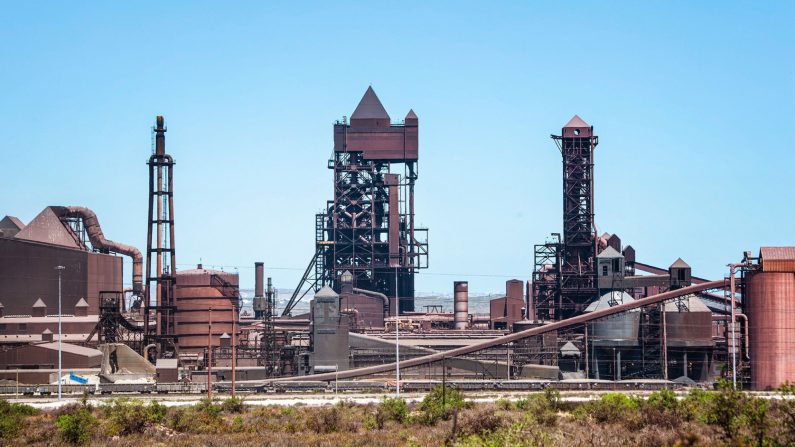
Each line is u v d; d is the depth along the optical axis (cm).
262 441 7988
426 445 7444
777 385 15775
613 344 18362
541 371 18325
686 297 18375
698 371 18038
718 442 6191
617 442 6838
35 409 12088
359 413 11125
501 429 7162
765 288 16012
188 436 8769
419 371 18700
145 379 17488
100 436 8719
